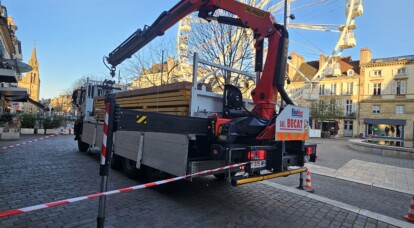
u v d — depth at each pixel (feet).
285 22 22.52
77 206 15.17
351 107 154.20
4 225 12.35
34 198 16.17
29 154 31.83
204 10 19.92
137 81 65.82
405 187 24.81
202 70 33.81
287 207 17.07
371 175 29.71
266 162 15.19
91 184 19.80
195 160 15.58
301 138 16.78
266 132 15.33
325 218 15.58
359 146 55.77
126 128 11.87
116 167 24.86
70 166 25.93
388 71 143.02
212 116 16.75
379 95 144.56
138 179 21.89
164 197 17.70
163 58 61.46
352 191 22.43
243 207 16.60
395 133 138.21
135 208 15.44
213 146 15.23
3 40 87.76
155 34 23.24
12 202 15.33
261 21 17.24
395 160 42.63
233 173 14.94
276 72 16.37
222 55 41.11
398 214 17.25
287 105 15.80
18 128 50.72
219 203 17.10
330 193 21.38
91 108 36.24
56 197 16.53
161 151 17.48
